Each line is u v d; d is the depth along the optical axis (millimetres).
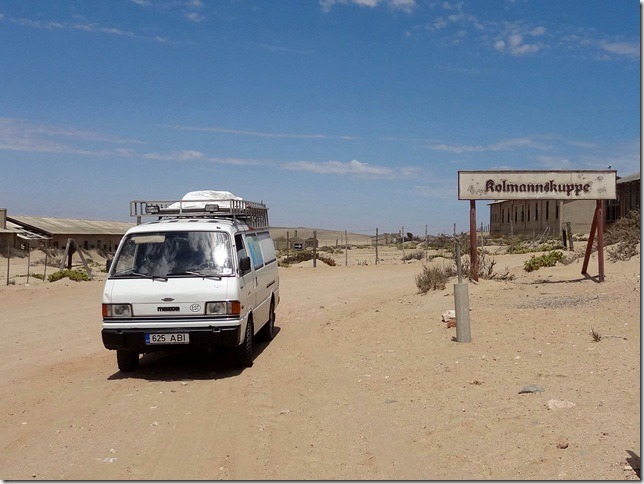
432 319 12555
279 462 6066
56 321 16969
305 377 9500
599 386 7234
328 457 6086
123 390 9352
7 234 57594
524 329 10750
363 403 7793
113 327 9938
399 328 12227
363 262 40969
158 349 10070
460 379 8242
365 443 6367
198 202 12516
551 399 6852
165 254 10492
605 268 18266
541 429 6016
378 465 5766
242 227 12086
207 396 8844
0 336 14734
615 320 10844
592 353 8820
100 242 70500
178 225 10953
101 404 8547
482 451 5750
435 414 6965
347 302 19422
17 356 12398
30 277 30875
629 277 16047
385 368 9477
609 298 12945
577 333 10141
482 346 9922
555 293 14328
